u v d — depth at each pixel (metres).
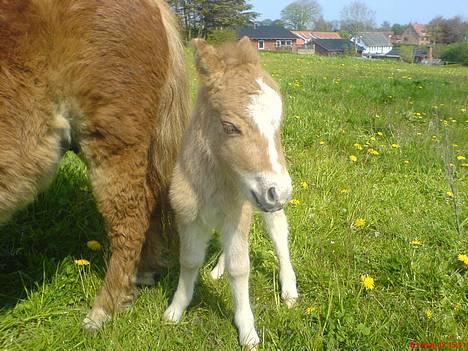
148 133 1.17
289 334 1.12
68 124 1.10
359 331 1.08
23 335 1.14
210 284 1.33
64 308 1.22
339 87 4.38
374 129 2.85
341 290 1.24
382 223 1.70
